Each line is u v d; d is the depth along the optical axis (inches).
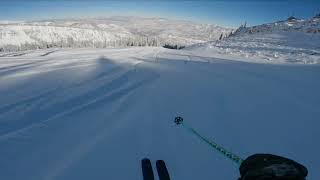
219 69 762.8
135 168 192.4
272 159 124.7
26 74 615.5
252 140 245.8
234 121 298.4
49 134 257.4
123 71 662.5
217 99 398.9
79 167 194.1
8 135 254.4
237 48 1750.7
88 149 223.0
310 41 1924.2
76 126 278.7
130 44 7780.5
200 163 199.2
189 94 429.1
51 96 406.9
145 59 1045.2
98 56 1135.0
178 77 593.9
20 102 374.6
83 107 347.3
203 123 290.5
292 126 285.0
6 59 1008.2
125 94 418.0
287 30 2699.3
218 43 2241.6
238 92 449.4
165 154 213.5
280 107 359.9
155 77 585.0
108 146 228.5
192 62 975.0
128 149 222.5
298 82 557.9
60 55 1218.0
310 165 202.1
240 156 213.8
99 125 280.7
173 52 1637.6
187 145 229.8
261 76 639.8
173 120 298.4
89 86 478.0
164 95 417.4
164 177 172.7
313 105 373.1
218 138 248.7
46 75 601.0
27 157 210.2
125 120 294.8
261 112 335.3
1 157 209.9
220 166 194.9
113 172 187.6
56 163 200.7
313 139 251.3
